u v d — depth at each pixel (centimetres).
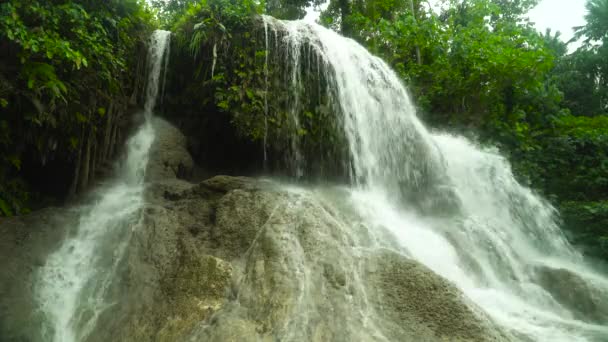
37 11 587
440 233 642
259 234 468
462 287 518
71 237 523
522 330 426
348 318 380
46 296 446
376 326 377
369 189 814
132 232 508
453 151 1005
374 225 565
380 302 402
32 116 582
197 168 843
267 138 798
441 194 827
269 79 820
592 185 1041
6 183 618
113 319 416
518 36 1359
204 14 849
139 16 830
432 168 902
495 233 728
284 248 436
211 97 812
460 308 387
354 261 445
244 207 519
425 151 921
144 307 421
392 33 1308
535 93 1227
